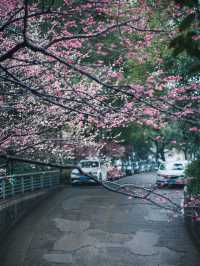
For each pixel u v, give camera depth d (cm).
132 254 1089
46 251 1116
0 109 709
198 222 1172
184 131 1407
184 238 1227
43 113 1106
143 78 944
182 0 317
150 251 1113
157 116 566
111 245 1162
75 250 1123
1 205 1298
